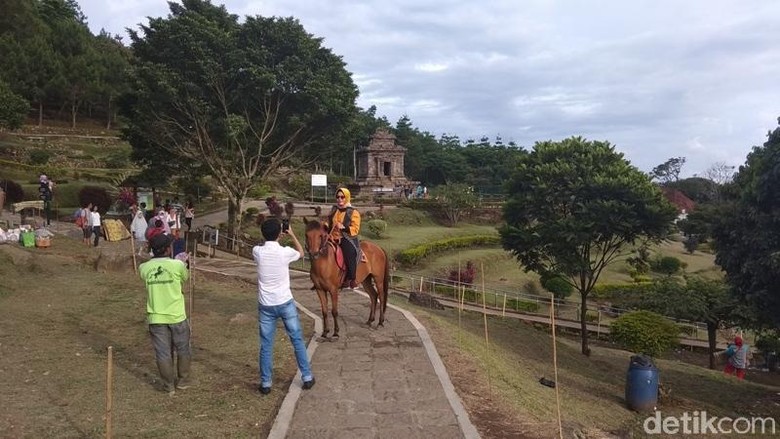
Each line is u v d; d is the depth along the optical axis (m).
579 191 17.22
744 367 18.62
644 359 10.71
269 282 6.76
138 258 16.20
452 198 44.00
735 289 13.51
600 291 28.56
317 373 7.67
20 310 10.90
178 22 22.34
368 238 33.94
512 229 18.67
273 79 22.45
